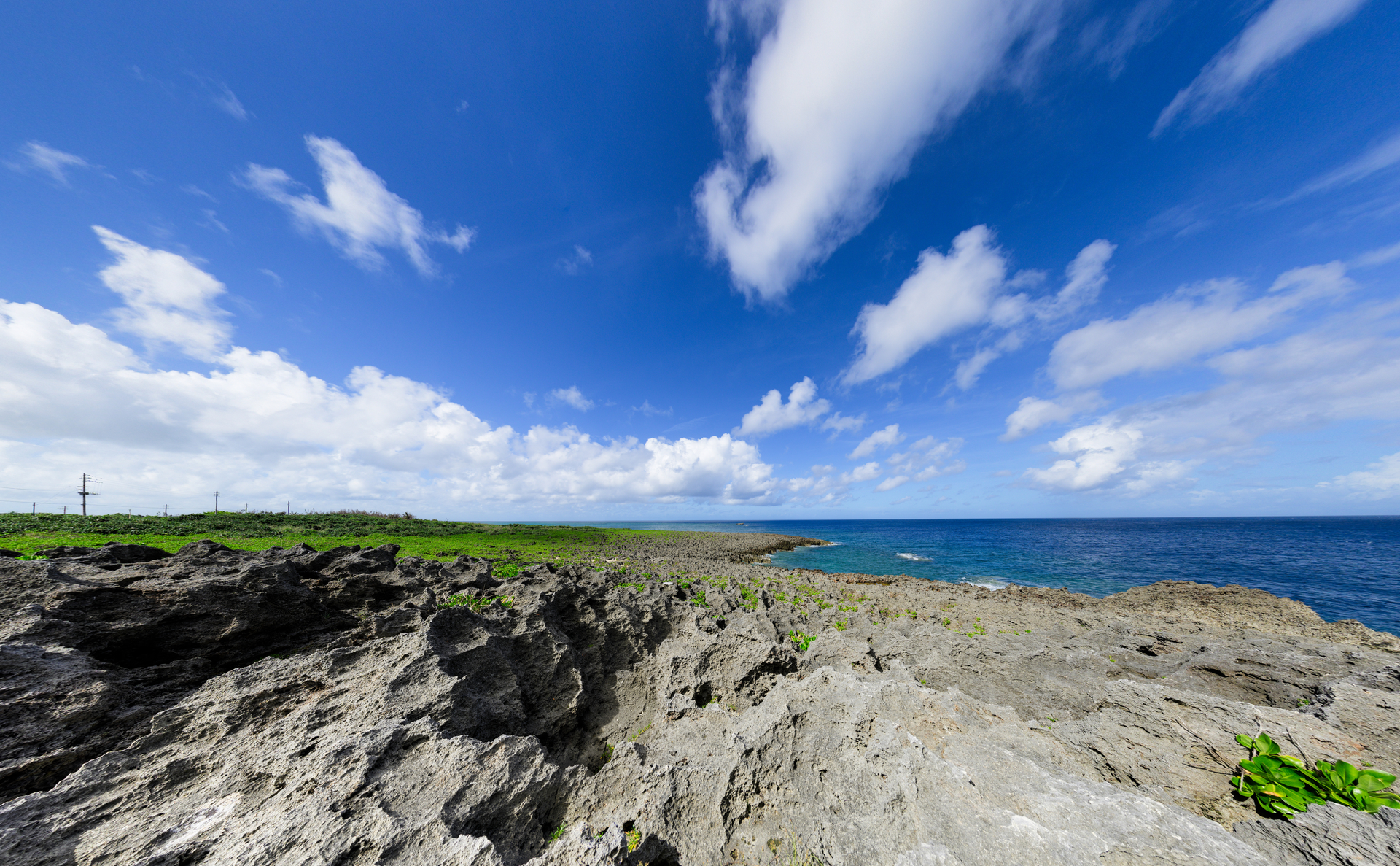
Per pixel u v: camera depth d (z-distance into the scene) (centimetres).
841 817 691
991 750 723
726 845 699
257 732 842
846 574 4819
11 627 961
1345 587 4700
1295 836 517
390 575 1903
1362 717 809
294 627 1372
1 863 555
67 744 793
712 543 9331
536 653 1359
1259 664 1262
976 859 542
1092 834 531
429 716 915
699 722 1032
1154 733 802
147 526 4362
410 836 587
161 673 1065
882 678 1063
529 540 6369
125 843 589
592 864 551
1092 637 1952
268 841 570
